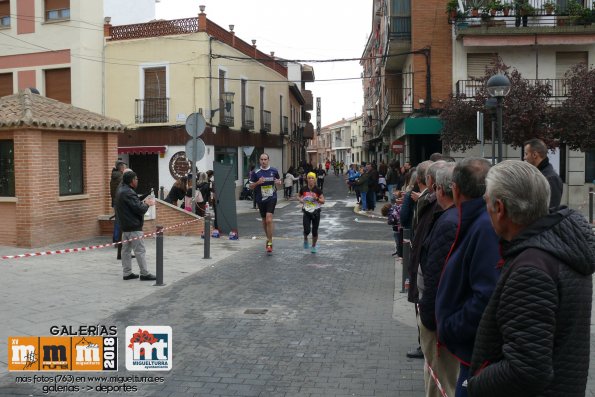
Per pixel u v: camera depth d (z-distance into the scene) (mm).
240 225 18500
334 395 4809
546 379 2072
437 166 4391
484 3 23281
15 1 27594
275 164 38625
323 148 116062
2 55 28016
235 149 30578
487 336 2363
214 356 5801
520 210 2305
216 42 27203
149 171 27781
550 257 2178
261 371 5387
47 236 12867
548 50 22969
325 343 6184
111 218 13602
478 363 2416
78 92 26766
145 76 27359
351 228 17359
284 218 20703
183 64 26531
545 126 19172
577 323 2158
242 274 9906
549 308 2098
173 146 26703
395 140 30875
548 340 2086
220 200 14867
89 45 27016
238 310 7539
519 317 2131
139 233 9305
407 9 25438
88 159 14016
